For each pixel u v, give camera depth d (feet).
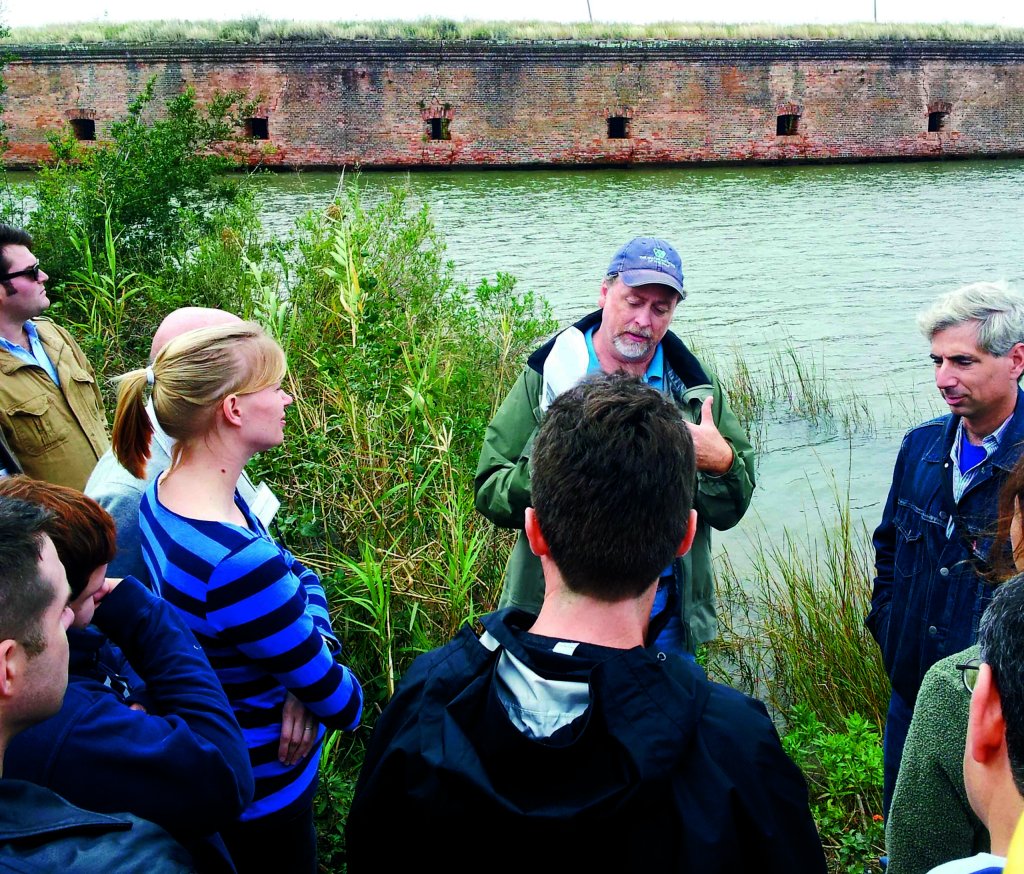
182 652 6.78
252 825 7.90
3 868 4.66
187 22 103.50
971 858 4.15
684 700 5.17
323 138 97.55
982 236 57.36
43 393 13.34
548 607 5.65
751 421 28.94
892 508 10.54
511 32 104.53
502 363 24.16
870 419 28.86
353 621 13.37
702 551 10.57
